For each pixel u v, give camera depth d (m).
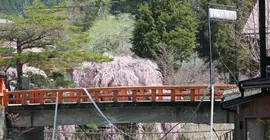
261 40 18.58
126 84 47.56
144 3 65.56
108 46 61.34
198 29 67.25
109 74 47.62
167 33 58.19
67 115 36.53
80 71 48.16
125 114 36.00
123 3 84.19
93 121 36.22
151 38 57.97
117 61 48.66
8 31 42.00
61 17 45.25
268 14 33.84
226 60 50.16
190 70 53.41
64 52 43.00
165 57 54.25
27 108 36.47
